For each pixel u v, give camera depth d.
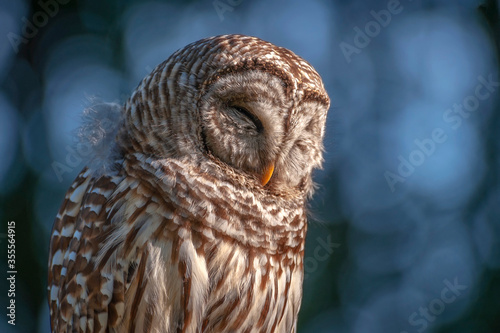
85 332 7.61
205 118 7.53
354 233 19.52
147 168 7.39
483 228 20.28
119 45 20.02
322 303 18.22
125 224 7.29
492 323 18.64
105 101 8.62
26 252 16.98
